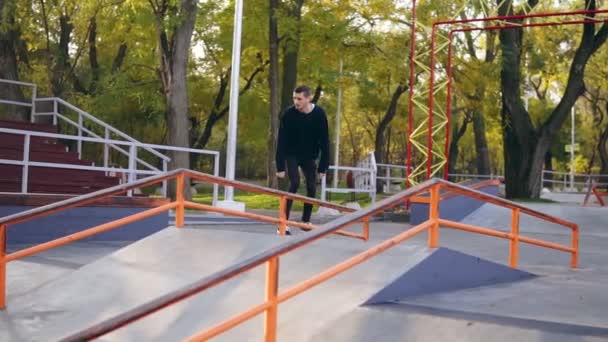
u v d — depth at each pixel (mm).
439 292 6359
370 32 26531
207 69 32594
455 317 5328
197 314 6289
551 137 26672
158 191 34094
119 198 12227
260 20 24750
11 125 15711
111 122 33219
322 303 5898
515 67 26953
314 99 32219
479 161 40281
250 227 15500
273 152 22766
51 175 14766
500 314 5523
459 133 44781
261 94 31672
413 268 6184
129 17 22297
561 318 5484
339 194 35188
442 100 30625
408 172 20828
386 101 38562
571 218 16938
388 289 5918
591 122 57250
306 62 26828
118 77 27656
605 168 51219
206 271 7125
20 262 9289
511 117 26938
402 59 27266
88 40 29375
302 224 9484
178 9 18938
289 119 9781
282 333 5617
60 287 7406
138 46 29109
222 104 34188
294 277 6523
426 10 26953
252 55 29609
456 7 26859
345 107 46125
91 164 15805
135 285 7148
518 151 26922
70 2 23953
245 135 34750
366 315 5551
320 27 24062
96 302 6973
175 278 7125
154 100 28656
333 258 6727
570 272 8484
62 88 25531
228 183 8523
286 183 23312
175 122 19312
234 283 6652
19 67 25406
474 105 30281
